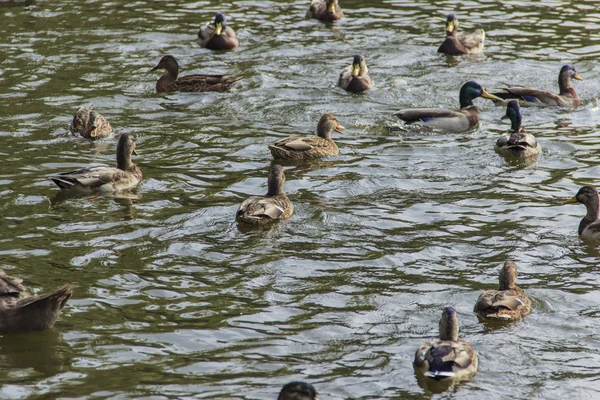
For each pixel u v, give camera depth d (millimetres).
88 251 15945
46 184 19344
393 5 35906
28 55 28828
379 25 33188
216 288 14664
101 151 21703
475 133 23922
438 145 22766
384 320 13688
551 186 19875
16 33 31031
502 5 35844
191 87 26266
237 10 34938
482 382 11922
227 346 12789
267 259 15805
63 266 15289
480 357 12609
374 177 20234
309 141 21453
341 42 31109
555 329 13570
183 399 11297
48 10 33938
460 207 18562
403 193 19328
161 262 15594
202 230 17062
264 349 12711
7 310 12836
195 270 15320
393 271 15469
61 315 13570
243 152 21812
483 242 16797
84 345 12695
